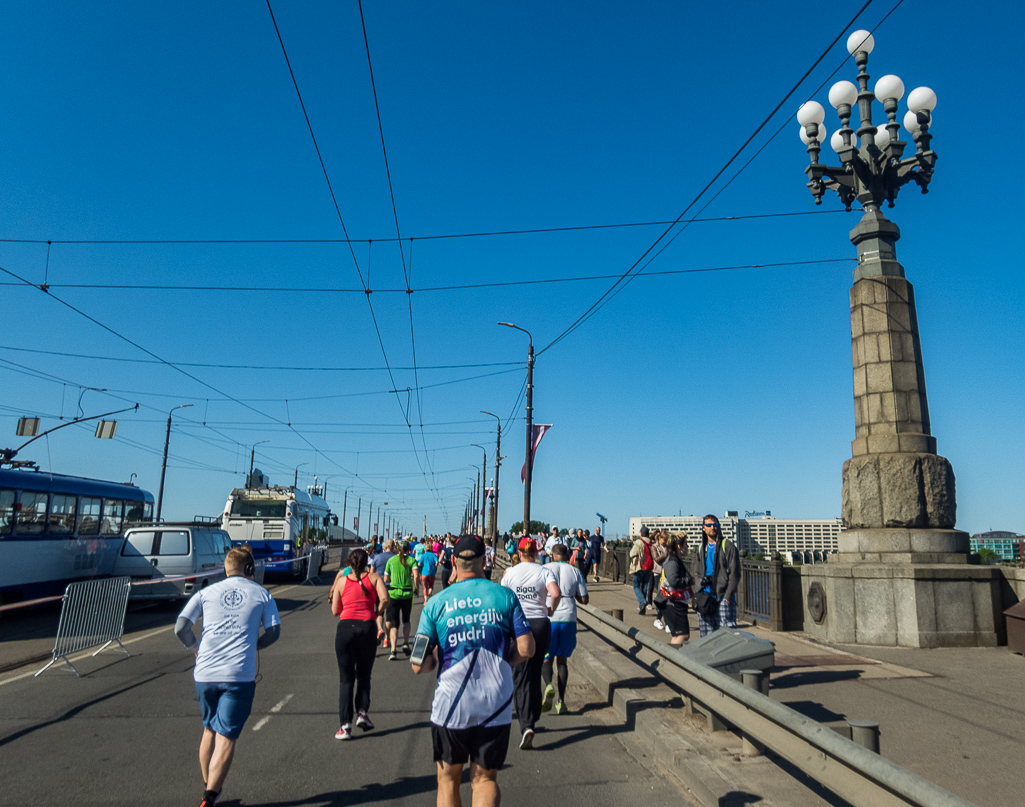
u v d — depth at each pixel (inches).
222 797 200.4
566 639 295.6
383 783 211.8
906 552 446.9
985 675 333.1
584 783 211.3
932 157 491.2
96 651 444.1
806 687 307.0
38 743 251.9
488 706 145.6
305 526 1279.5
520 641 152.1
